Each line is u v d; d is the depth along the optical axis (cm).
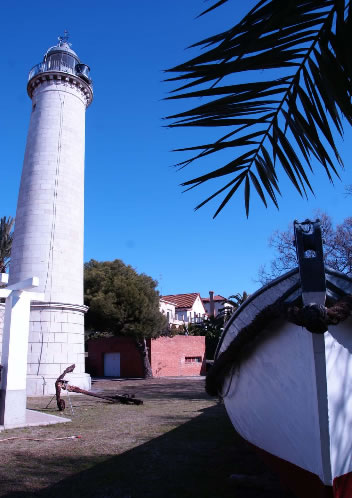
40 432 993
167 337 3447
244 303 531
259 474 635
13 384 1066
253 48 207
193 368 3553
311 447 445
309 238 414
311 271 405
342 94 221
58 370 1945
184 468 679
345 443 423
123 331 3030
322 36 218
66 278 2073
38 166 2166
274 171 292
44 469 674
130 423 1138
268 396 512
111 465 697
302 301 425
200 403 1636
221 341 640
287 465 510
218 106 247
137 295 3039
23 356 1091
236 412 652
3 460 729
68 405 1557
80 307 2089
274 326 464
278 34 208
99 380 3008
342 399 416
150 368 3206
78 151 2303
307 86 242
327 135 247
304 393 442
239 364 555
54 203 2122
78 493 562
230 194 319
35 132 2245
